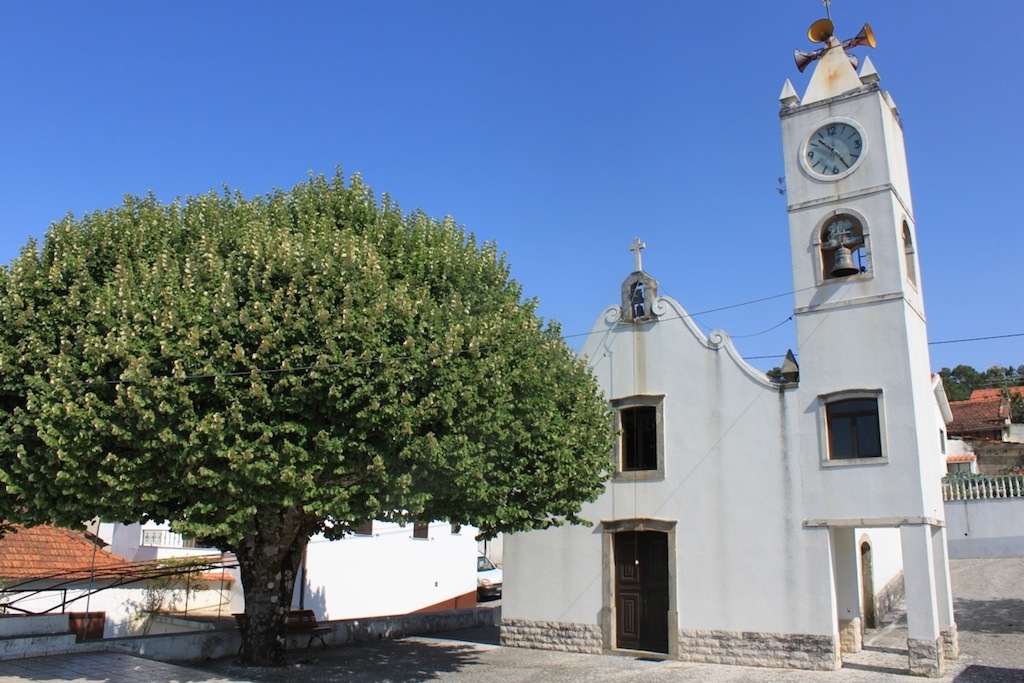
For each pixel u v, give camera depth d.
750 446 18.50
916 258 19.06
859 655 18.14
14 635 16.86
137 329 12.51
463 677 16.56
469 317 14.44
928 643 15.82
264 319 12.59
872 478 16.92
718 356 19.34
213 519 13.16
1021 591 24.09
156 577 21.75
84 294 13.41
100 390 12.41
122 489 12.32
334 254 13.65
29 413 12.77
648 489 19.62
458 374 13.57
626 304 20.89
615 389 20.56
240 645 18.83
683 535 18.91
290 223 15.77
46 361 12.86
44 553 22.81
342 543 27.69
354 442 12.86
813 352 18.16
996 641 19.03
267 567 16.80
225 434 12.32
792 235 18.95
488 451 14.34
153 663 15.71
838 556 18.98
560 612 20.25
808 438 17.83
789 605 17.33
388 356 12.86
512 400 14.89
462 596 32.66
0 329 13.38
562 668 17.52
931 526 16.88
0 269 14.23
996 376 81.19
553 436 15.94
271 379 12.77
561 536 20.64
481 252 17.06
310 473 12.51
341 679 16.05
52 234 14.62
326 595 26.80
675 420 19.62
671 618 18.61
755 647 17.50
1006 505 27.92
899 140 19.56
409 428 12.64
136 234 14.67
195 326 12.52
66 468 12.26
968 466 37.72
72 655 16.48
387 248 15.62
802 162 19.11
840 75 19.14
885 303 17.52
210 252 13.84
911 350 17.20
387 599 29.11
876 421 17.28
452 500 14.77
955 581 25.89
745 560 18.03
